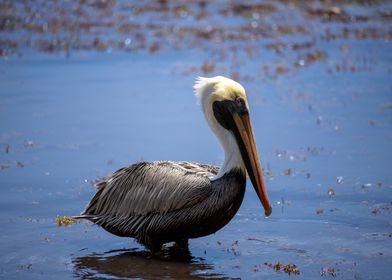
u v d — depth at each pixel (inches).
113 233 426.3
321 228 450.0
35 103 725.3
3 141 620.1
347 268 392.8
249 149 408.8
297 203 489.4
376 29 1042.7
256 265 399.5
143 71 843.4
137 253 420.2
